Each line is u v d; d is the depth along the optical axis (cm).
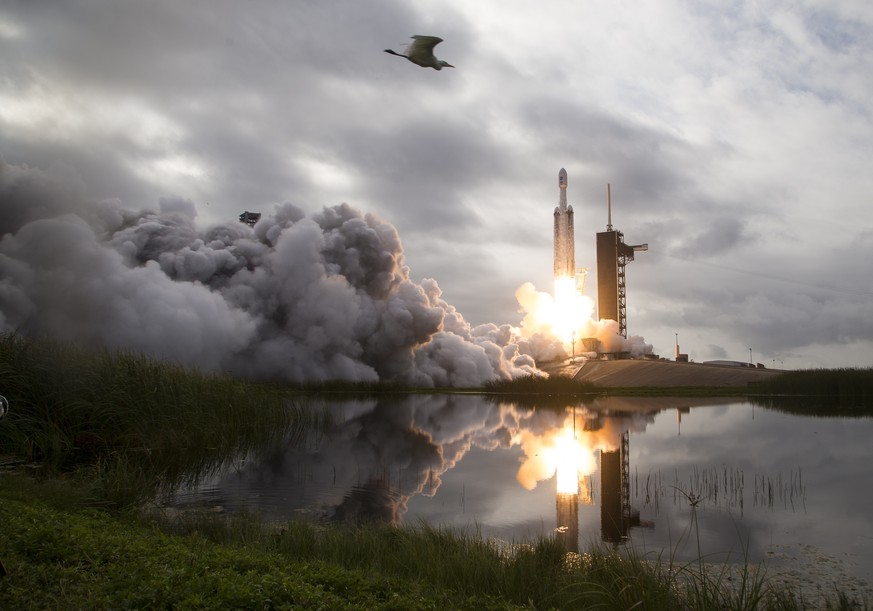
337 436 4266
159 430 3056
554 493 2566
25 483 1798
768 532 1981
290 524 1702
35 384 2769
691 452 3709
